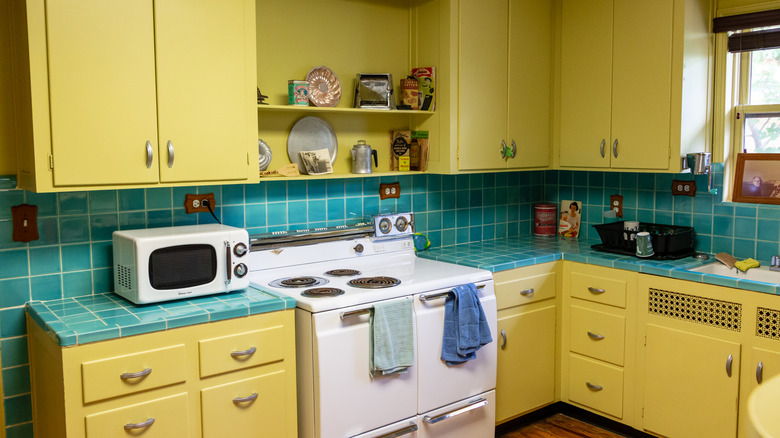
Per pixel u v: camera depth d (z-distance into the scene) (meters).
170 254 2.42
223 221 2.96
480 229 3.95
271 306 2.46
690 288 2.99
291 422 2.56
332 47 3.24
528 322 3.38
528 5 3.56
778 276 3.08
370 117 3.40
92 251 2.63
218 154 2.59
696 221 3.53
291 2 3.08
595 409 3.44
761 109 3.33
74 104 2.25
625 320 3.26
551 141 3.79
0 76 2.40
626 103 3.42
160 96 2.43
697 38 3.28
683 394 3.06
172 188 2.80
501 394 3.30
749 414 0.47
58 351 2.10
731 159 3.48
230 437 2.40
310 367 2.52
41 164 2.21
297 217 3.18
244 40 2.63
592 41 3.55
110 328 2.13
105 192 2.64
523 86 3.58
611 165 3.52
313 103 3.12
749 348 2.82
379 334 2.59
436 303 2.83
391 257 3.39
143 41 2.38
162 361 2.23
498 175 4.02
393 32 3.45
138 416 2.20
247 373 2.43
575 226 4.09
